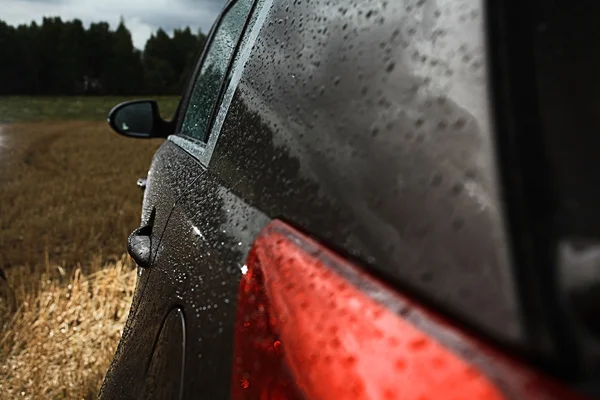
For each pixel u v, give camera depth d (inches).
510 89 22.8
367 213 25.9
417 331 20.4
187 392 33.1
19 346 131.2
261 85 44.4
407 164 25.0
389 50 29.7
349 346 22.1
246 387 27.2
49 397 108.9
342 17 35.8
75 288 154.6
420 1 29.1
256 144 40.4
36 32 4712.1
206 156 55.7
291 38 42.3
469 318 19.3
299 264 28.2
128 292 155.3
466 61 24.5
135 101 111.5
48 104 2273.6
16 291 159.2
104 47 4763.8
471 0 25.9
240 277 33.1
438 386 18.2
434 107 25.0
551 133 22.2
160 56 4965.6
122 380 51.8
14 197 375.9
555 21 25.1
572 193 20.9
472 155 22.2
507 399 16.4
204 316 35.0
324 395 21.5
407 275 22.3
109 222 266.2
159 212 65.2
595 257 18.4
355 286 24.1
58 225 259.1
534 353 17.3
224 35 80.3
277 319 27.1
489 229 20.2
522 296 18.3
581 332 17.4
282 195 33.5
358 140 28.8
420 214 23.1
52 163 591.2
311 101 34.9
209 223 42.4
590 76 24.0
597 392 16.2
